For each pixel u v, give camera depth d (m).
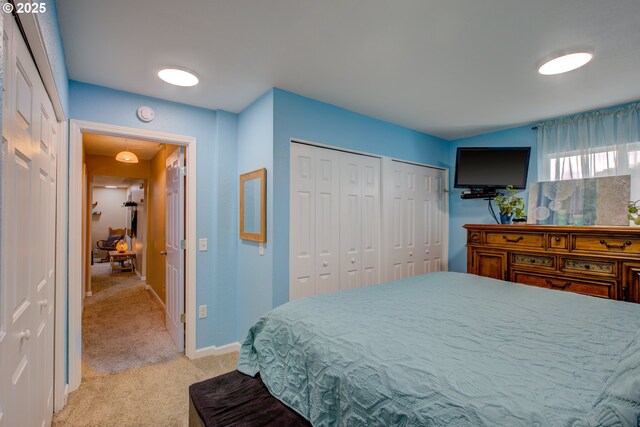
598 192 2.65
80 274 2.20
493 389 0.83
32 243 1.21
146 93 2.44
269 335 1.57
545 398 0.79
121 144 4.04
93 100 2.26
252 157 2.64
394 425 0.87
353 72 2.15
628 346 1.07
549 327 1.30
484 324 1.34
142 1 1.43
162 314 3.90
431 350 1.07
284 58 1.96
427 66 2.06
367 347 1.12
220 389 1.48
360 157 3.02
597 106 2.74
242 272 2.79
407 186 3.49
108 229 9.45
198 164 2.72
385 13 1.53
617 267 2.16
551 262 2.51
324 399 1.13
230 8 1.49
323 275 2.70
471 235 3.10
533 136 3.25
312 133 2.60
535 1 1.43
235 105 2.71
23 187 1.06
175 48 1.84
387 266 3.22
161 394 2.13
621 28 1.63
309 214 2.61
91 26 1.61
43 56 1.13
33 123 1.17
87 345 2.95
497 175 3.25
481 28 1.65
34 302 1.26
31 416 1.24
